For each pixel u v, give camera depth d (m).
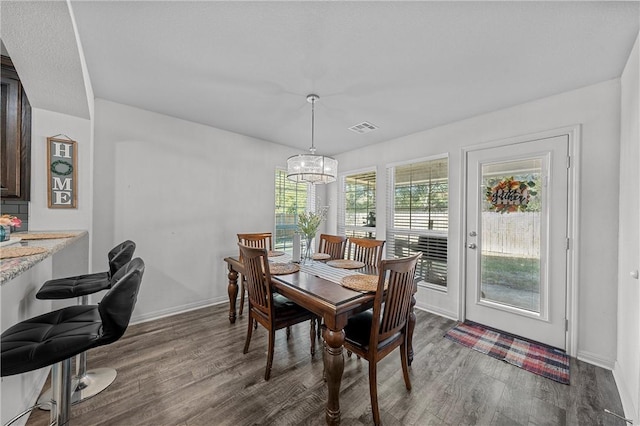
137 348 2.30
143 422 1.51
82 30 1.61
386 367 2.08
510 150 2.63
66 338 1.07
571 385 1.86
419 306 3.37
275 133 3.59
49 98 2.06
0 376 0.96
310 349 2.34
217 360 2.14
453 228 3.05
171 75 2.15
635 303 1.61
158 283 2.95
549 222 2.39
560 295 2.33
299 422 1.53
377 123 3.14
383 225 3.86
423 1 1.37
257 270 2.01
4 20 1.39
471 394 1.77
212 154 3.36
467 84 2.22
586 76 2.06
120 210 2.71
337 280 2.04
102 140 2.60
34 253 1.16
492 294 2.77
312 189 4.64
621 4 1.36
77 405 1.62
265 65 1.99
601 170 2.12
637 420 1.46
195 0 1.38
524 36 1.62
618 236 2.03
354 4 1.40
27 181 2.12
